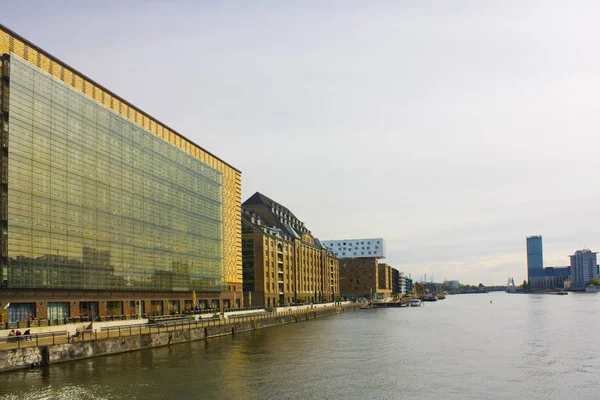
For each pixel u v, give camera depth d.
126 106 79.94
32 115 60.44
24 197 58.81
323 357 58.72
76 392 38.91
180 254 94.81
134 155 81.19
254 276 144.00
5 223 56.19
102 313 72.50
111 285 73.69
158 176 88.38
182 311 95.25
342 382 44.97
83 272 67.75
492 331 92.81
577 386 43.81
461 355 61.22
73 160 67.00
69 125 66.56
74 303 66.81
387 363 54.94
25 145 59.25
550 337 81.12
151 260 84.81
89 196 69.81
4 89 56.84
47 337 53.91
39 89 61.72
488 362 55.91
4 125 56.69
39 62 62.44
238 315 104.88
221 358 55.91
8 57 57.31
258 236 144.88
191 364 51.75
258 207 175.12
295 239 174.25
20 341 50.12
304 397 39.72
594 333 87.19
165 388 41.38
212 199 110.19
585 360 57.19
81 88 69.69
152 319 76.25
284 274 161.62
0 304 55.88
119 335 58.75
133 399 38.00
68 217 65.56
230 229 119.25
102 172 72.88
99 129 72.62
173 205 93.12
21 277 57.81
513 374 48.94
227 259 116.50
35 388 39.47
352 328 100.56
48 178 62.50
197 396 39.44
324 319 132.12
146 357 55.34
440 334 87.69
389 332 91.38
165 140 91.44
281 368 51.22
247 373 48.25
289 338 79.44
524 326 103.25
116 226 75.56
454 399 39.53
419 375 48.19
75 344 50.53
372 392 41.47
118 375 45.16
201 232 104.00
